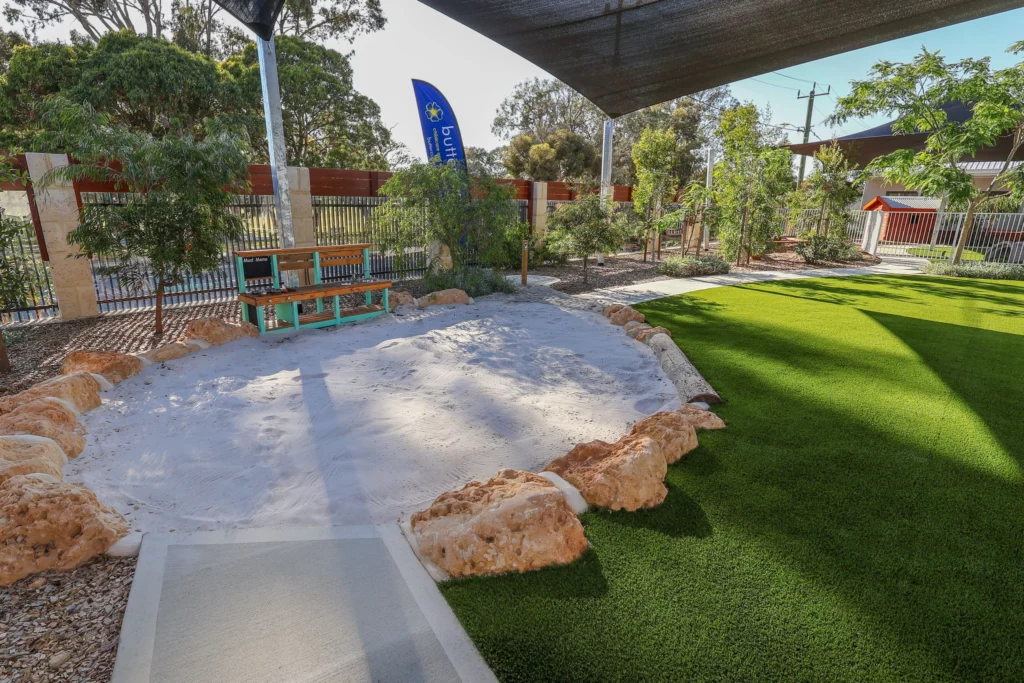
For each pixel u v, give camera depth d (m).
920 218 19.11
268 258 6.25
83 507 2.25
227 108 19.55
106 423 3.56
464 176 8.49
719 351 5.45
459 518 2.29
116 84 15.90
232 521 2.50
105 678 1.62
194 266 5.82
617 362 5.21
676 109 34.81
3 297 5.23
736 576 2.07
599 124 32.81
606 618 1.85
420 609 1.91
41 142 7.90
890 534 2.35
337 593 1.99
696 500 2.62
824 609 1.89
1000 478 2.87
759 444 3.28
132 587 1.99
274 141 7.04
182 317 7.13
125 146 6.17
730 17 3.47
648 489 2.59
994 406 3.95
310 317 6.42
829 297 8.81
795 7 3.35
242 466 3.05
